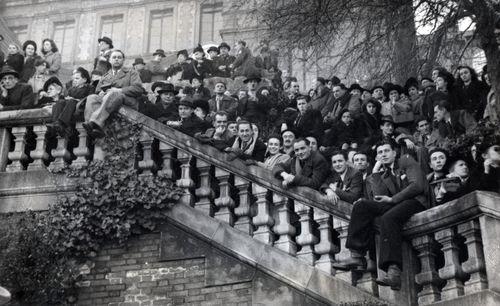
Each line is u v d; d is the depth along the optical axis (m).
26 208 9.88
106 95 10.02
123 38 36.00
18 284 9.12
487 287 7.36
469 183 7.98
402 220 7.87
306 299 8.29
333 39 14.66
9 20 36.81
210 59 16.55
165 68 19.45
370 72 14.88
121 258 9.37
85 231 9.51
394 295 7.85
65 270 9.28
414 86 12.23
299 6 14.05
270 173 8.89
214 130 10.66
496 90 10.04
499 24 10.58
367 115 11.00
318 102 12.98
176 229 9.30
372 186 8.48
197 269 9.00
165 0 36.06
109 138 9.98
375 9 13.60
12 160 10.30
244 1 17.77
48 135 10.42
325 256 8.39
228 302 8.69
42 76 15.55
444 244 7.73
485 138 8.22
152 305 8.98
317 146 10.80
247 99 12.30
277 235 9.03
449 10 12.99
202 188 9.33
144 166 9.72
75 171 9.89
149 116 10.86
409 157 8.34
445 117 10.07
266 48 15.80
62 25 36.62
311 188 8.66
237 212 9.00
